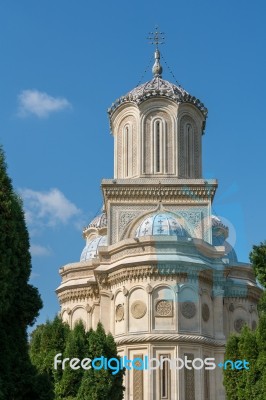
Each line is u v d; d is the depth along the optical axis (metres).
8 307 27.69
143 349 44.44
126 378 44.25
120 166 55.53
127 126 55.91
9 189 29.02
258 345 33.34
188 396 43.75
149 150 54.41
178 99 54.91
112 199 52.50
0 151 29.64
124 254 47.38
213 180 52.62
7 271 27.44
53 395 29.52
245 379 33.84
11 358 28.42
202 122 56.59
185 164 54.88
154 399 43.16
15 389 27.72
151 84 57.94
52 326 39.88
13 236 28.30
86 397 35.91
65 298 57.12
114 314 47.12
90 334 37.94
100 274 48.41
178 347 44.16
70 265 57.78
